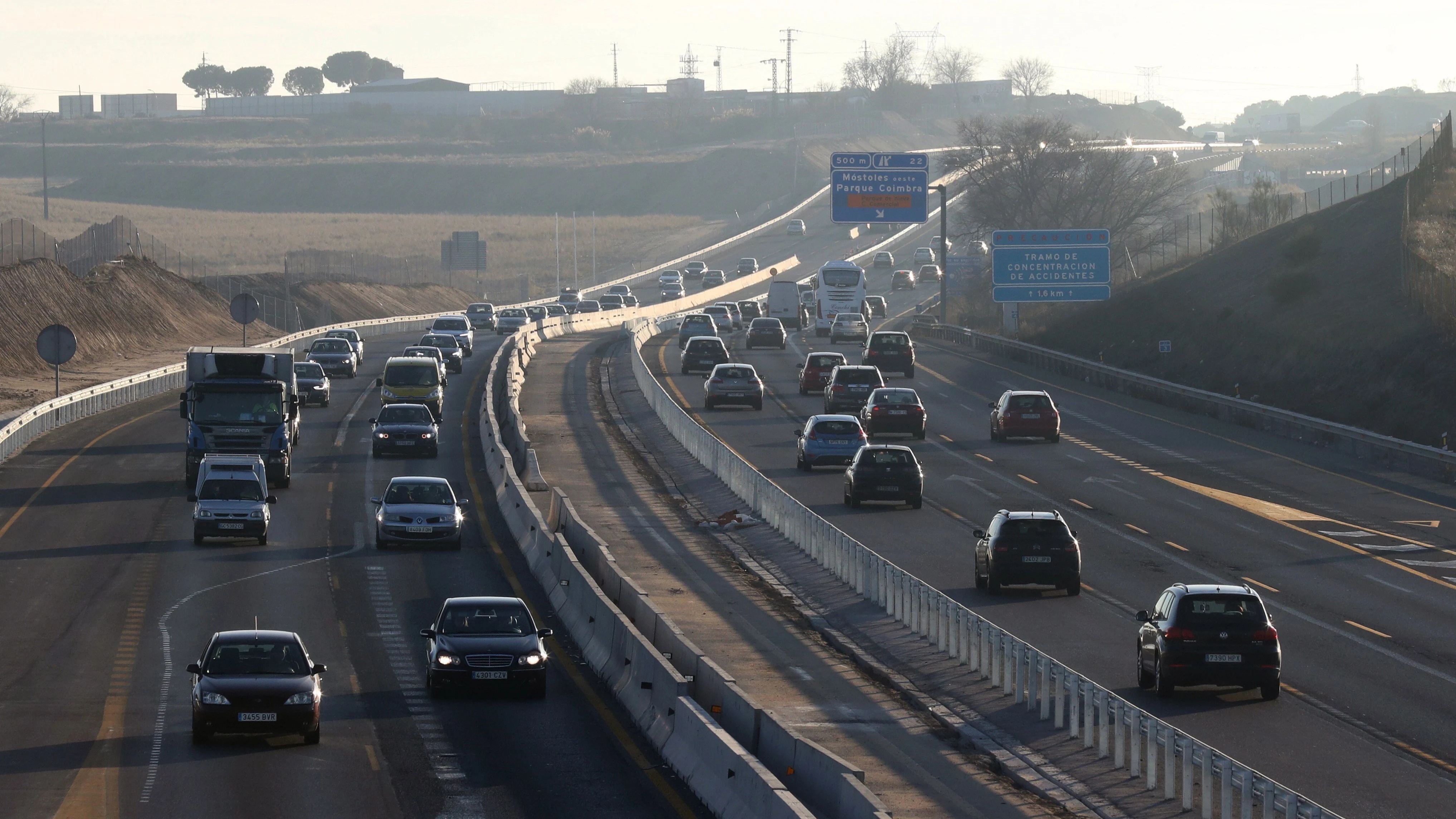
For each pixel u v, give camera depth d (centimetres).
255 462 15638
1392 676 10200
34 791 7375
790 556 15038
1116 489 18675
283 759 8094
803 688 9950
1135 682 10019
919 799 7488
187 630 11638
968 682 10106
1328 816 5831
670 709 8275
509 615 10012
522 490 16488
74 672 10338
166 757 8138
